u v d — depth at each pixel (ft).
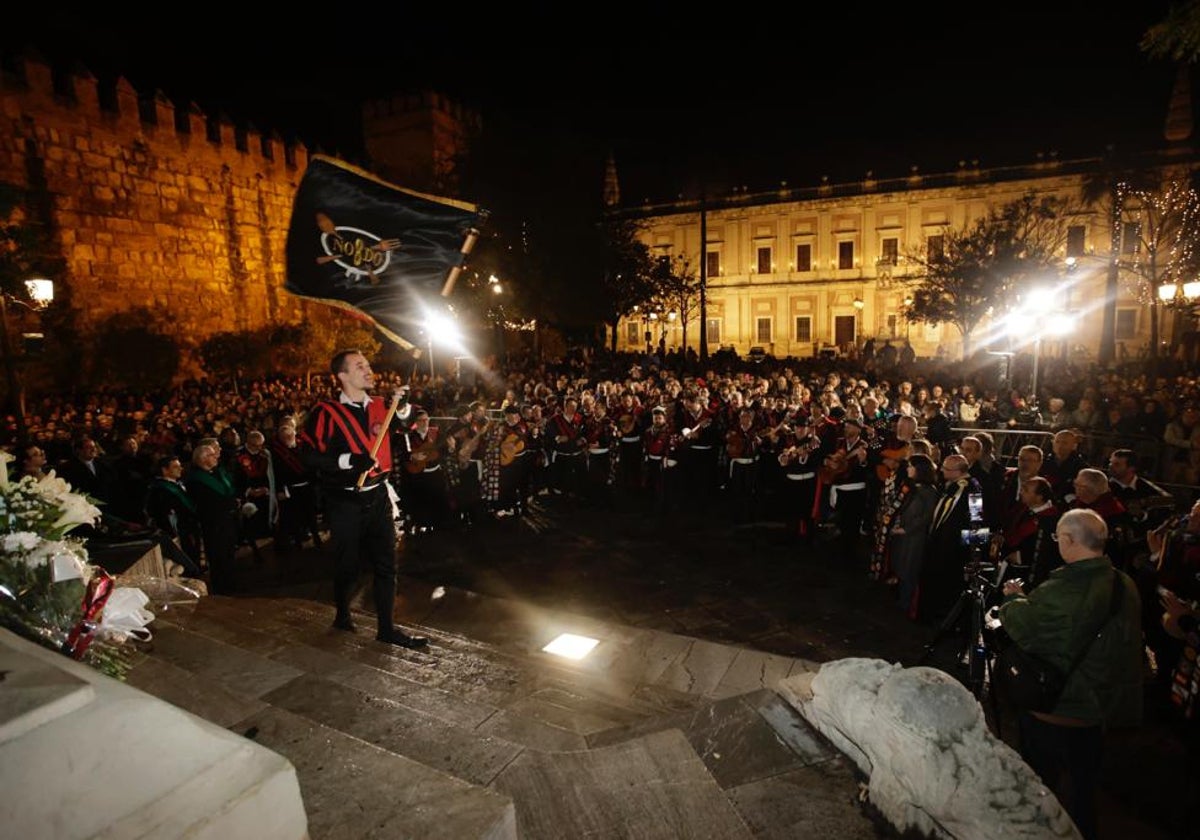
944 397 54.13
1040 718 11.21
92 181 84.23
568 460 40.63
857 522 29.58
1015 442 44.19
